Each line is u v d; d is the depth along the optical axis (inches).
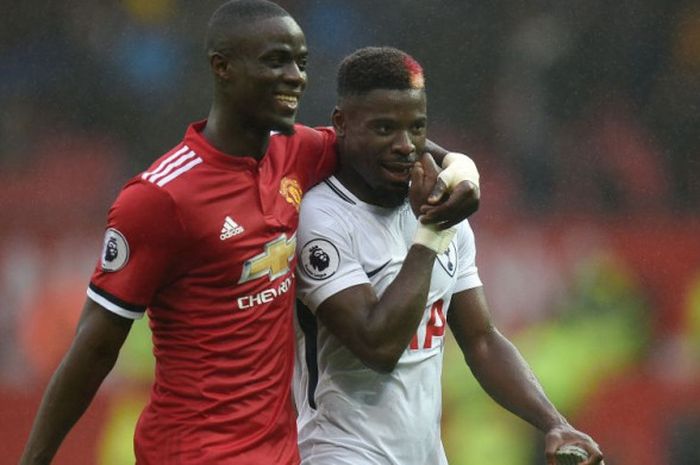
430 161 599.5
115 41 1872.5
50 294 1529.3
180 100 1861.5
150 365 1368.1
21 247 1588.3
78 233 1627.7
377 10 1863.9
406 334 589.6
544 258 1622.8
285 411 599.5
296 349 652.1
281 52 572.4
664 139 1887.3
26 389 1453.0
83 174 1774.1
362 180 626.8
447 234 596.7
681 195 1833.2
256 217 579.5
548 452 604.4
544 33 1908.2
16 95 1845.5
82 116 1844.2
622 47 1920.5
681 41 1924.2
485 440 1275.8
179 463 586.9
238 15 573.6
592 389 1434.5
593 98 1898.4
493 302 1566.2
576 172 1843.0
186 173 568.7
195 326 580.4
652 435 1429.6
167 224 564.1
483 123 1878.7
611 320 1497.3
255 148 585.9
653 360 1497.3
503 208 1756.9
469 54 1884.8
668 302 1604.3
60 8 1871.3
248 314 581.9
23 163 1790.1
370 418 626.8
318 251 615.2
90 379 584.1
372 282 624.1
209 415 583.5
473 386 1288.1
